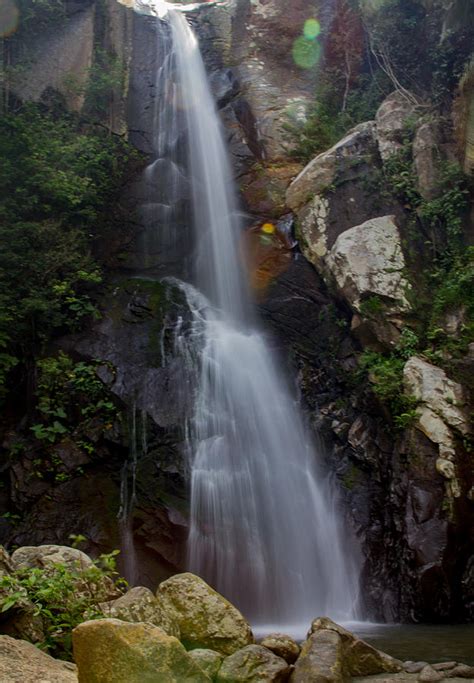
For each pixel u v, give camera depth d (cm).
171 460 1014
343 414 1122
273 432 1116
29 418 1103
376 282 1155
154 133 1620
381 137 1359
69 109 1566
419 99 1453
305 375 1193
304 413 1147
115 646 365
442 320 1111
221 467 1037
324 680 449
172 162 1522
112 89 1617
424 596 888
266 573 961
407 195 1267
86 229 1360
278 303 1283
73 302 1234
